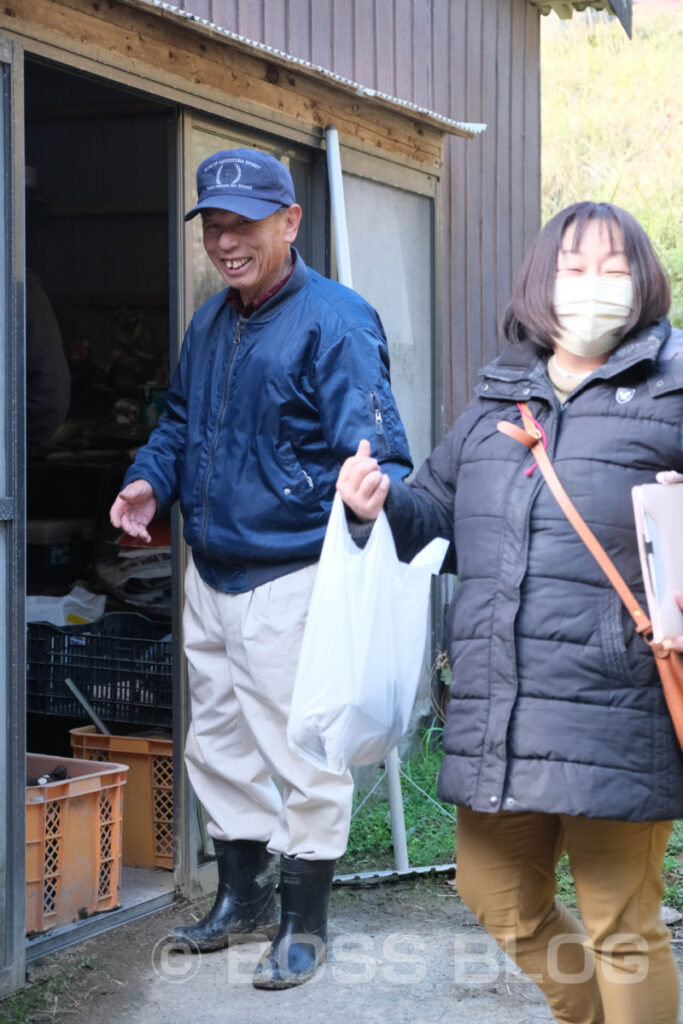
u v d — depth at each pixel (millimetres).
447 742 2600
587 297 2504
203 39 4418
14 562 3598
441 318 6227
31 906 3934
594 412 2541
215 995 3705
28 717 5305
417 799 5660
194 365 4043
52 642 4906
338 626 2721
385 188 5742
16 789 3625
